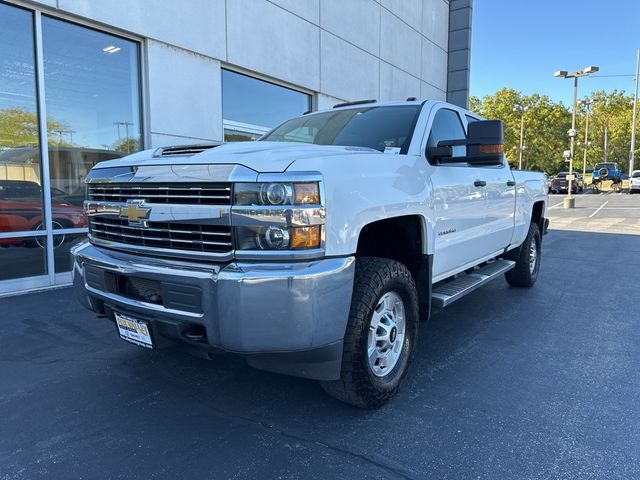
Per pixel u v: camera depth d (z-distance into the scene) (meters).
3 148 6.07
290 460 2.58
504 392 3.40
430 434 2.84
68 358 3.99
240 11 8.57
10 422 2.97
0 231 6.04
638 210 22.02
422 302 3.58
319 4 10.45
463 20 16.55
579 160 79.19
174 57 7.54
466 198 4.18
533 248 6.71
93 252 3.20
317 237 2.51
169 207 2.71
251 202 2.47
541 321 5.10
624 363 3.94
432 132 3.97
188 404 3.22
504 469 2.51
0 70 6.03
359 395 2.94
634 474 2.46
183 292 2.61
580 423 2.97
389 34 13.09
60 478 2.43
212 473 2.47
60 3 6.17
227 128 8.80
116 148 7.25
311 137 4.12
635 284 6.92
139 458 2.60
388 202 3.00
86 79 6.79
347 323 2.79
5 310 5.30
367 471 2.49
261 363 2.67
